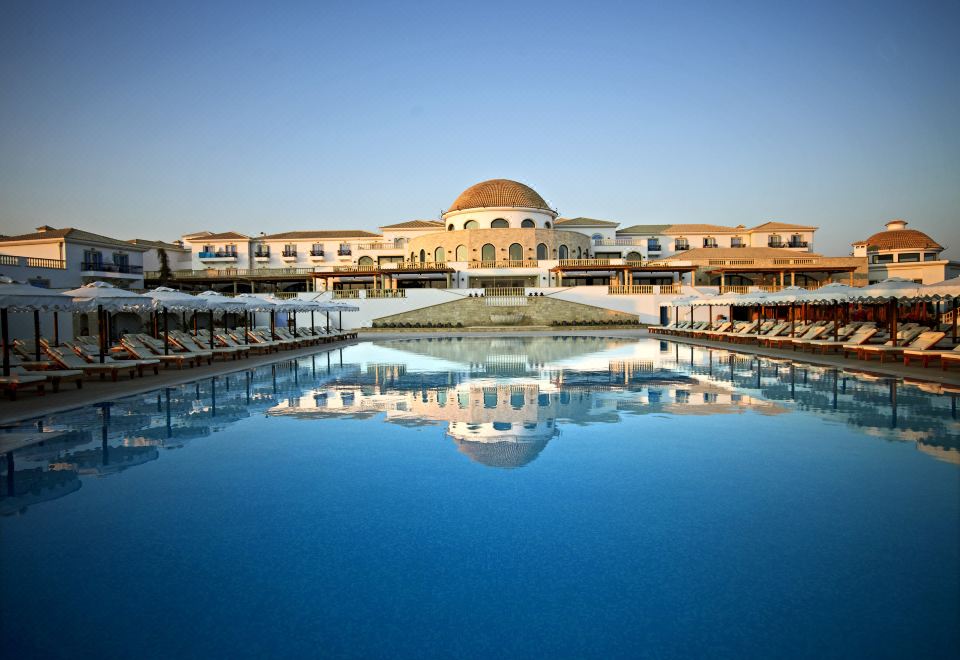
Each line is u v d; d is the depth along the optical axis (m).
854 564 4.16
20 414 9.80
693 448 7.34
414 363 18.77
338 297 47.72
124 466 6.82
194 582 4.03
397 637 3.34
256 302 23.61
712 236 67.12
